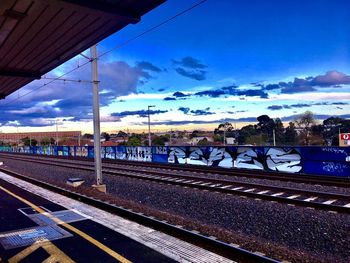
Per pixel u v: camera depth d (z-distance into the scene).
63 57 9.65
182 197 12.24
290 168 17.88
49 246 6.15
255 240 6.86
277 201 10.58
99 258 5.54
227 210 10.02
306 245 7.01
